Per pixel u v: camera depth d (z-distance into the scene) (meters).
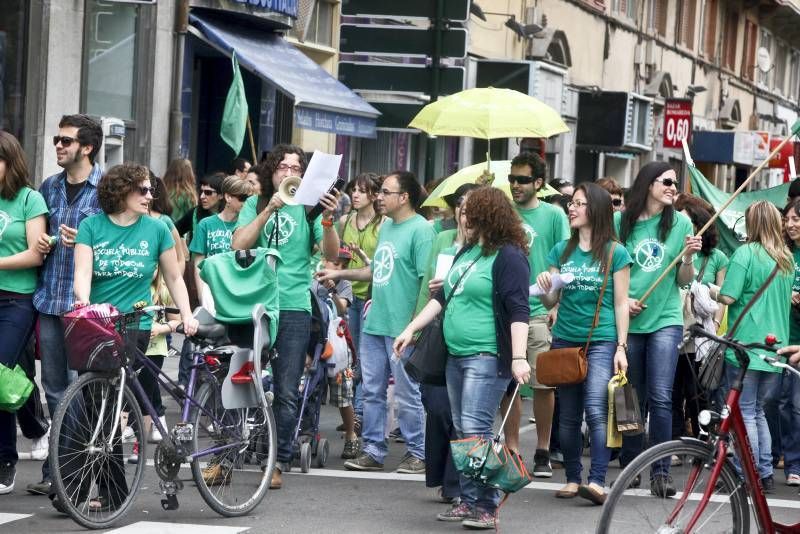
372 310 12.93
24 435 12.49
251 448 10.85
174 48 22.73
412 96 24.56
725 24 56.00
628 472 8.45
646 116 41.28
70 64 21.14
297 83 22.95
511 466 10.09
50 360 10.95
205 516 10.61
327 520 10.61
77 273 10.44
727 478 8.68
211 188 15.41
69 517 10.33
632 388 11.45
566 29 37.94
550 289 11.40
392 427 14.50
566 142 37.84
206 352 10.62
